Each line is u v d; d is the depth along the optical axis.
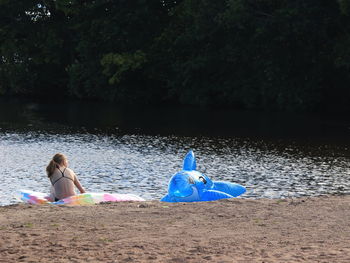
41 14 81.56
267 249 9.91
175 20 73.44
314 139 39.59
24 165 29.64
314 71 61.09
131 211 14.02
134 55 72.88
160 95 77.62
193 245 10.21
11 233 11.38
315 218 13.02
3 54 82.56
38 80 85.06
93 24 75.12
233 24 59.41
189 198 19.00
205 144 37.44
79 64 77.94
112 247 10.09
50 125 48.06
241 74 67.88
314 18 56.69
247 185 24.91
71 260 9.27
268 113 59.94
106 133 43.12
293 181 25.67
